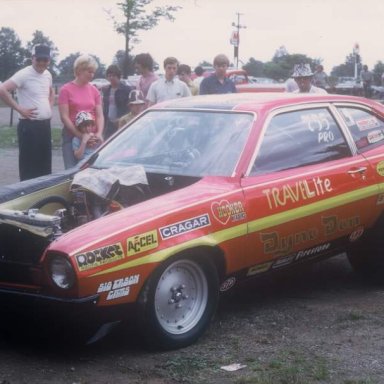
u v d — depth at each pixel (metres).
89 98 9.24
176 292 5.57
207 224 5.64
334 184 6.55
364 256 7.15
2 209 5.94
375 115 7.33
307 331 6.01
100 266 5.10
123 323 5.54
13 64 39.25
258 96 6.89
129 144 6.80
